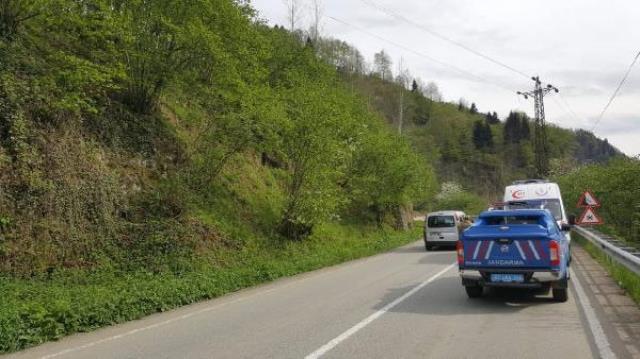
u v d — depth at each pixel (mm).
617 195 26094
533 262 9641
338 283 13414
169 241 14445
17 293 9578
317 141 19156
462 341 7039
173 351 6871
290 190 20531
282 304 10398
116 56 15703
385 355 6387
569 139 118062
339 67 80750
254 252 17453
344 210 31297
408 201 35250
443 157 124062
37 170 12352
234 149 18141
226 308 10156
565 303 9750
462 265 10211
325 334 7559
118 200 14438
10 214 11383
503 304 9844
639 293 9625
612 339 6977
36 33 15195
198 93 17891
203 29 15172
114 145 15500
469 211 77562
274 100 18672
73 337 7859
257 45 18297
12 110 12406
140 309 9531
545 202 19625
